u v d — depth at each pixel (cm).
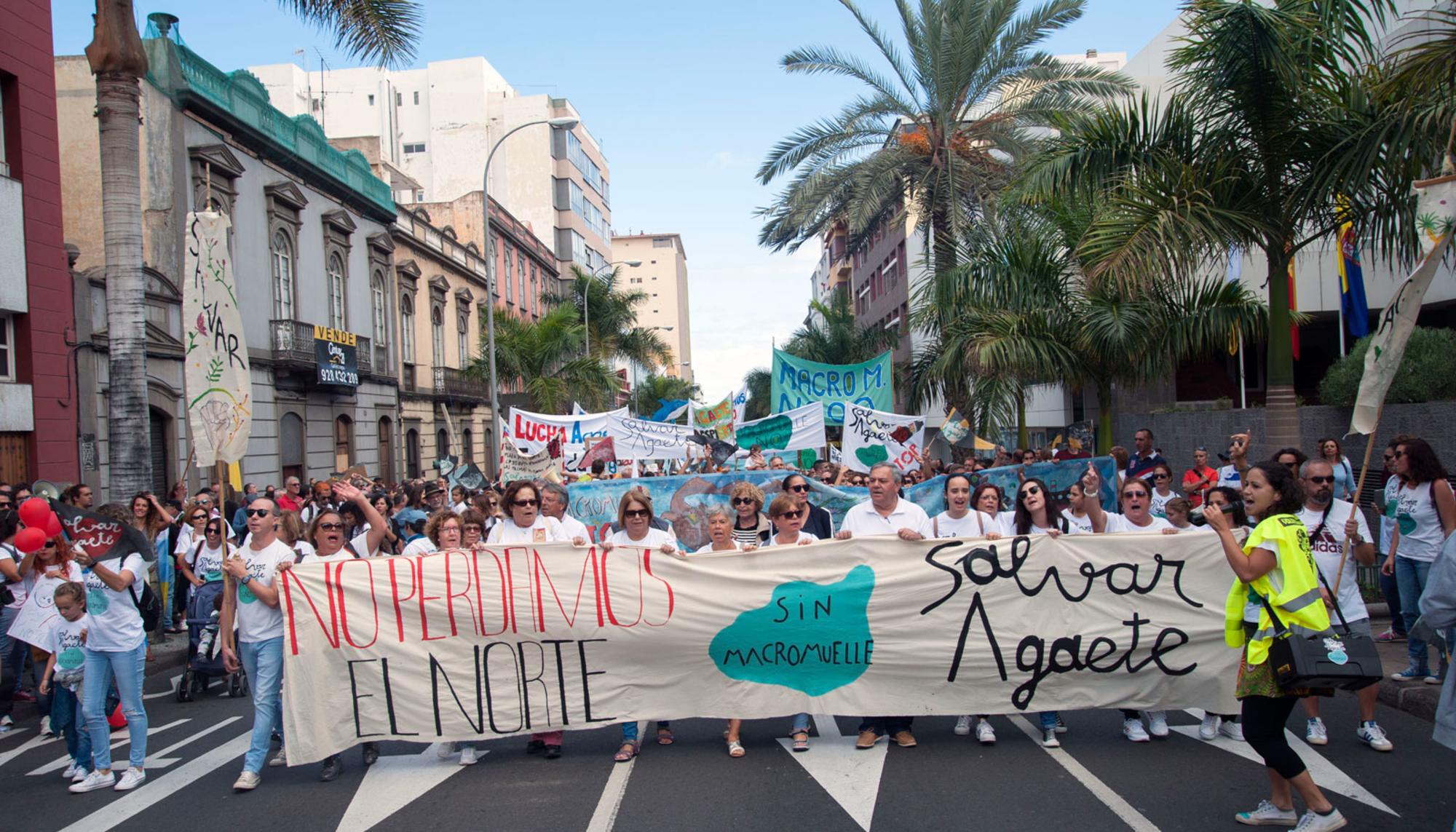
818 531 920
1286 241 1041
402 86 6359
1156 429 2102
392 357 3403
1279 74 959
